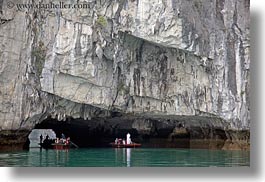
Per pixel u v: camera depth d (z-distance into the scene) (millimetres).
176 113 28250
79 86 25625
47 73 24438
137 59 27141
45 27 24141
